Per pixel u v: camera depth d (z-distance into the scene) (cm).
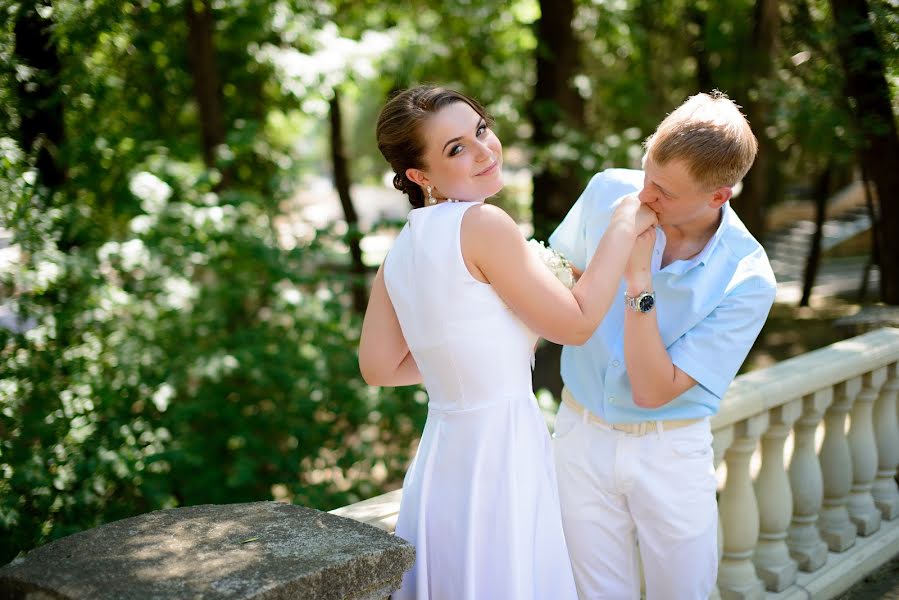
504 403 174
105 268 454
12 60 355
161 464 459
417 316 174
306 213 637
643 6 852
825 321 1088
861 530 316
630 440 205
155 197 490
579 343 172
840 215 1636
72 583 131
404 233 180
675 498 204
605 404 205
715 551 212
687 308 198
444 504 178
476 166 176
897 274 433
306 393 523
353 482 528
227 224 511
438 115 174
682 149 172
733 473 263
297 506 168
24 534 338
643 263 183
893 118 422
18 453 353
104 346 423
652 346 184
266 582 130
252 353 509
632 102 889
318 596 136
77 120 430
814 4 500
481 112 181
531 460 177
